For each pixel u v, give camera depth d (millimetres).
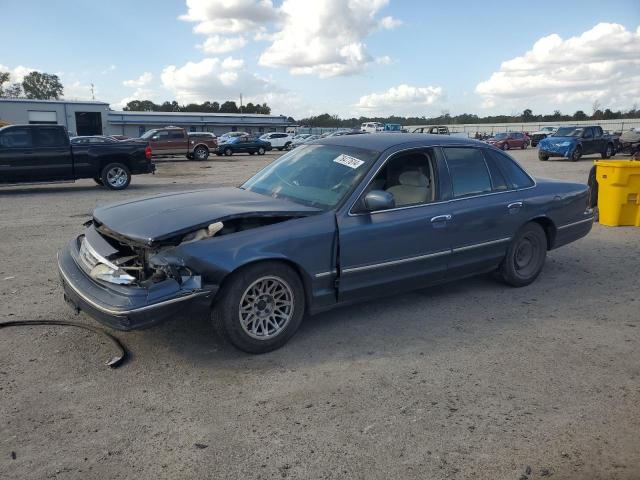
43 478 2688
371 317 4906
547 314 5070
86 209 11047
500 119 101062
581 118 97125
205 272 3725
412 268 4773
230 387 3600
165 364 3916
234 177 19656
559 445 3016
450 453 2926
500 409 3377
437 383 3697
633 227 9422
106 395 3477
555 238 5996
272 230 4016
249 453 2902
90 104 56188
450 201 5004
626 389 3654
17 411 3275
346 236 4289
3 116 51375
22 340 4270
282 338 4145
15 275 6059
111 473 2732
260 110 125875
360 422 3205
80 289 3869
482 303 5340
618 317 5023
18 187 15391
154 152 30844
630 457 2918
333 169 4773
